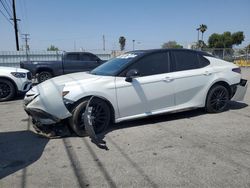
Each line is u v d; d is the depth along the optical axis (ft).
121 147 15.26
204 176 11.73
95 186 11.19
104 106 17.57
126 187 11.05
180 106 20.12
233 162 13.01
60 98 16.61
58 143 16.15
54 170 12.71
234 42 227.61
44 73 49.29
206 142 15.72
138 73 18.12
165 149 14.80
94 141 15.78
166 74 19.48
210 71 21.17
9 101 31.91
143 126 18.93
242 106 24.63
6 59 77.61
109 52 87.86
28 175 12.28
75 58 53.01
